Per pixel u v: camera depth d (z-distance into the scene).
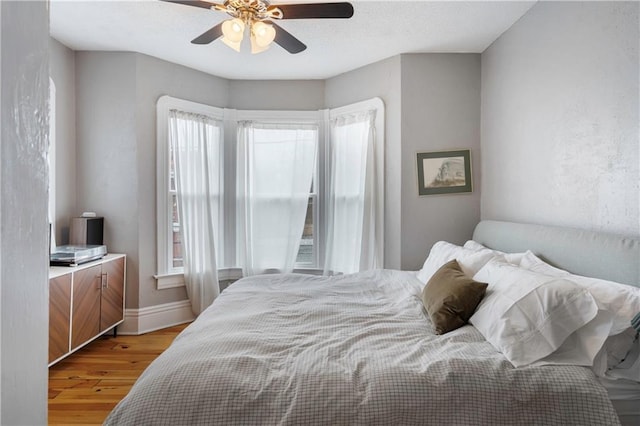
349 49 3.23
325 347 1.48
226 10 2.10
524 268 1.90
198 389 1.21
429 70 3.29
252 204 3.98
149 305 3.44
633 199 1.70
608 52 1.85
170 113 3.53
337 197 3.81
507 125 2.85
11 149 0.36
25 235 0.39
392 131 3.39
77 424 2.01
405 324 1.77
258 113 4.00
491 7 2.54
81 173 3.35
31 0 0.39
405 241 3.30
